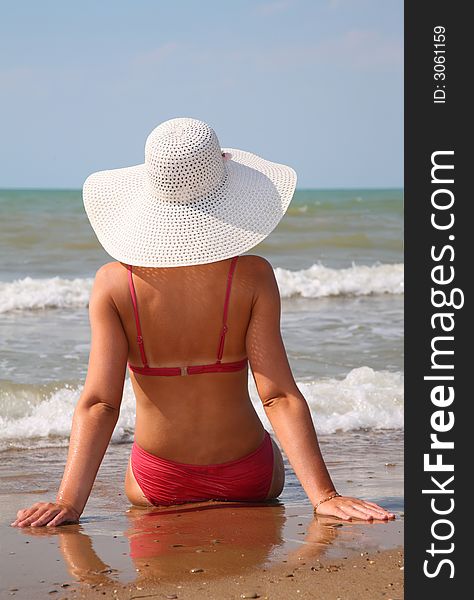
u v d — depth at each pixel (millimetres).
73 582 2383
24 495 3760
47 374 6660
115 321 3152
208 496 3404
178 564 2541
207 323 3139
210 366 3191
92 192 3281
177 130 3105
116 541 2814
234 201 3133
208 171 3084
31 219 21609
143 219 3117
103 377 3143
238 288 3133
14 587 2346
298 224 23234
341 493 3662
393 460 4520
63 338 8562
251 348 3193
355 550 2678
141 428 3330
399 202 32125
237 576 2420
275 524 3023
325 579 2400
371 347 8062
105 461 4598
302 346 8062
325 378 6629
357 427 5508
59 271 14906
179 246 3051
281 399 3213
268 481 3422
